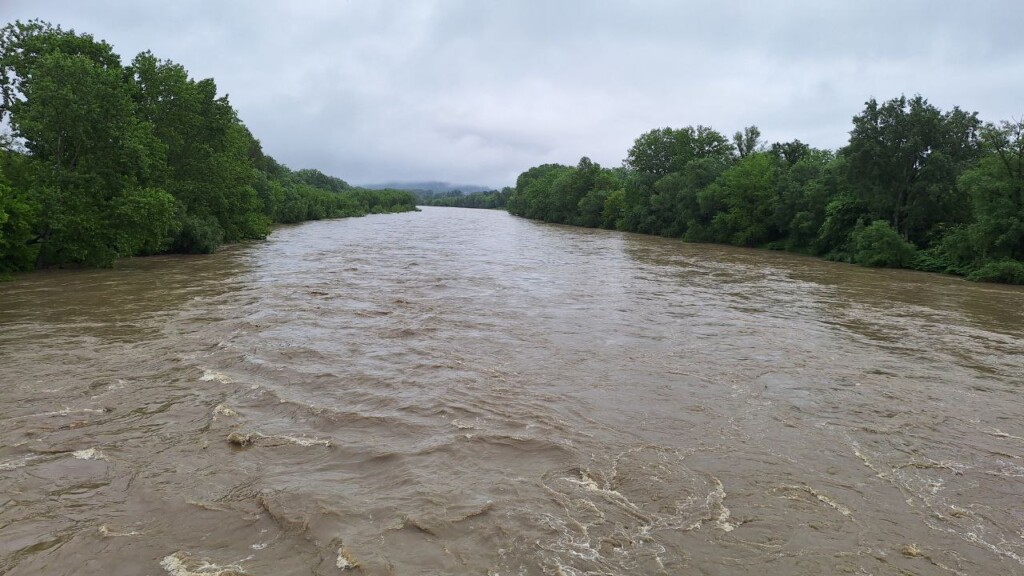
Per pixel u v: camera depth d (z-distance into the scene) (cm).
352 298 2147
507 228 8356
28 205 2508
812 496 798
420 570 613
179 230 3534
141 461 848
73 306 1933
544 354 1459
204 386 1159
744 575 624
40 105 2602
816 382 1311
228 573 606
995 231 3475
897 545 691
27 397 1085
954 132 4294
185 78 3847
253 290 2297
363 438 938
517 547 658
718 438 984
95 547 648
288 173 13200
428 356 1399
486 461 868
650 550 661
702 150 8231
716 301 2381
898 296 2706
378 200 15088
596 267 3519
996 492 829
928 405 1180
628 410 1098
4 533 670
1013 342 1762
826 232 4753
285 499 746
